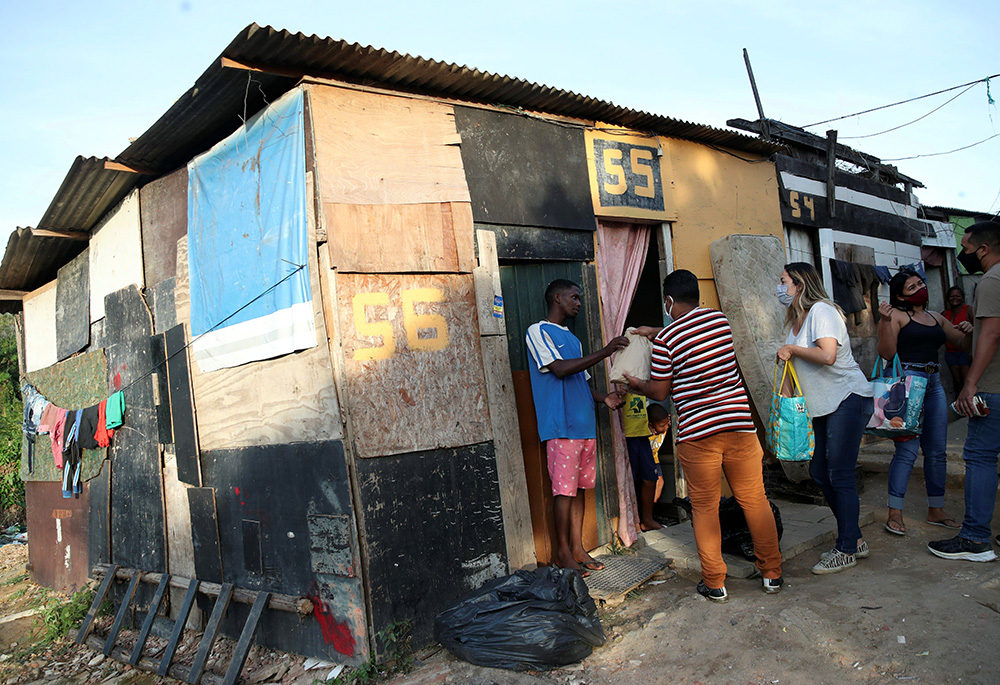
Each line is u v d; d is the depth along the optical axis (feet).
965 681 9.31
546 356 14.15
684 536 16.99
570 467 14.23
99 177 17.66
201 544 16.03
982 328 13.02
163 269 17.53
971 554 13.42
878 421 15.33
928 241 34.60
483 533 13.69
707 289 20.94
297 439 13.28
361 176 13.30
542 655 10.96
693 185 20.89
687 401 12.61
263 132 13.97
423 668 11.91
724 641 11.18
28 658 17.80
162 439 17.56
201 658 14.10
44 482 24.58
